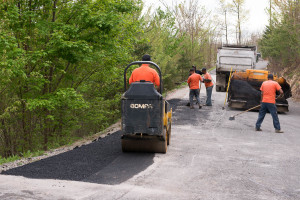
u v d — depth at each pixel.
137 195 3.87
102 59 12.40
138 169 5.09
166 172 4.96
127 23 12.37
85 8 10.59
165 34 20.47
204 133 8.90
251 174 5.00
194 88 13.94
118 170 5.00
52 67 11.80
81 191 3.95
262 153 6.61
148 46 17.69
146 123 5.63
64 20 11.40
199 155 6.22
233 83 14.05
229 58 19.08
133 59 16.05
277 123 9.48
